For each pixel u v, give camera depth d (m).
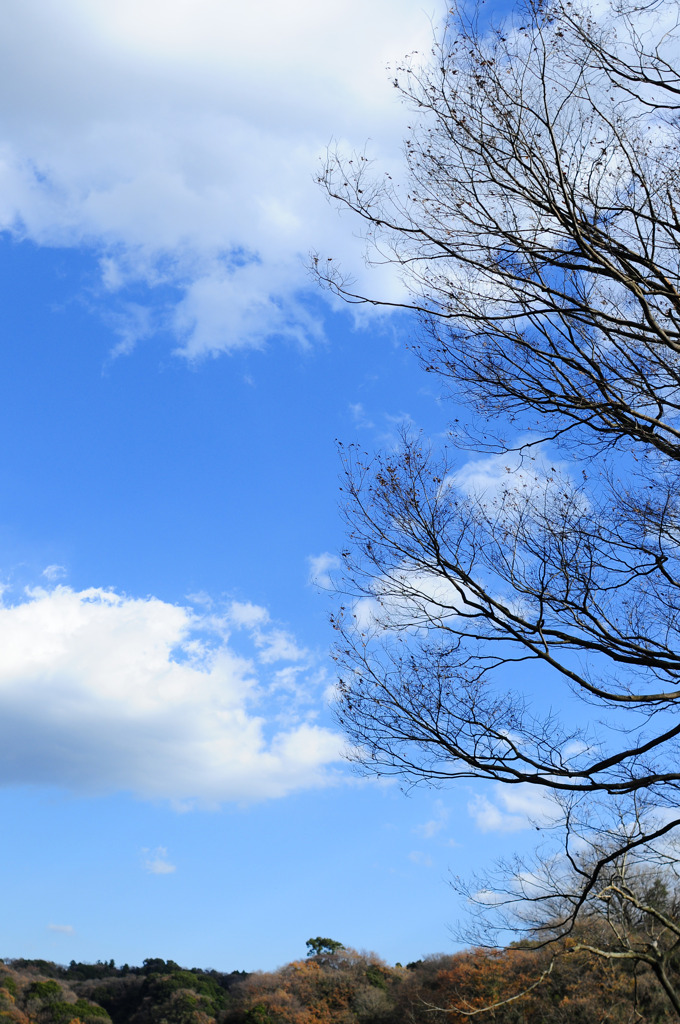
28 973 67.44
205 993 58.97
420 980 40.78
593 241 6.50
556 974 16.52
